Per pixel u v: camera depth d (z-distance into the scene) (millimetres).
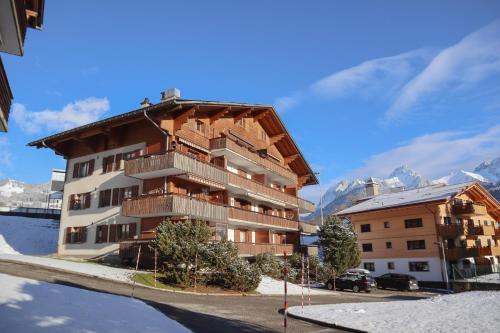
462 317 13391
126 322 9367
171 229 22469
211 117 33062
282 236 44469
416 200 45906
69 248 32062
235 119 36656
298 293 26562
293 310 16000
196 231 22531
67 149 34938
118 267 25391
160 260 24297
